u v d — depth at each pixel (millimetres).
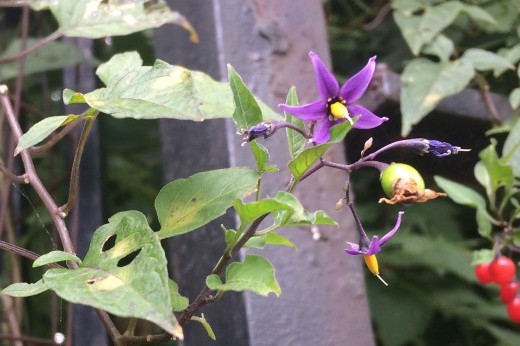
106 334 388
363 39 568
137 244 250
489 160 395
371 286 541
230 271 257
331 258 351
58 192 538
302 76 376
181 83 253
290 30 379
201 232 353
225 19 367
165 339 264
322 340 338
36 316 516
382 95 405
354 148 431
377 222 551
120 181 607
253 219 254
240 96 257
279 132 357
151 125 642
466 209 572
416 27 438
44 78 531
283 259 343
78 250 409
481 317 540
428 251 531
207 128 359
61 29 348
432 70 416
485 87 429
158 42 395
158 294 227
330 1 582
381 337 528
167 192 273
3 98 339
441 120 422
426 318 536
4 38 551
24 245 509
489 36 507
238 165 347
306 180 358
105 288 231
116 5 347
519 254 424
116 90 256
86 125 275
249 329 327
